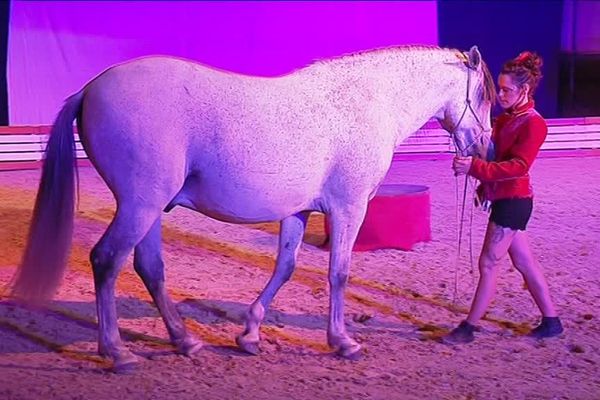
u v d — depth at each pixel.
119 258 5.33
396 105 5.97
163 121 5.22
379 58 5.94
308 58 15.54
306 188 5.63
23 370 5.48
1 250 8.59
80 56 14.87
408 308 7.14
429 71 6.05
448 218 10.53
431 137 15.60
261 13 15.34
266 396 5.18
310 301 7.25
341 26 15.56
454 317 6.97
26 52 14.65
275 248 9.12
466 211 10.95
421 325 6.74
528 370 5.82
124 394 5.12
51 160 5.38
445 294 7.54
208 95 5.33
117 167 5.25
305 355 5.98
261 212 5.58
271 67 15.47
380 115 5.82
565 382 5.61
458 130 6.24
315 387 5.36
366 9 15.55
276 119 5.46
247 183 5.43
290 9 15.38
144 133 5.19
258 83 5.55
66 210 5.39
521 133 6.08
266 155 5.43
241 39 15.34
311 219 10.45
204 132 5.31
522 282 7.93
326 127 5.61
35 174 13.69
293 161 5.50
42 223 5.38
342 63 5.84
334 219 5.81
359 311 7.02
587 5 17.38
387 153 5.89
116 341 5.50
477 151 6.29
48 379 5.34
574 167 14.51
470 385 5.50
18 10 14.52
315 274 8.09
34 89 14.75
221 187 5.43
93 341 6.09
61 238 5.39
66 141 5.38
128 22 14.95
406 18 15.70
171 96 5.26
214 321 6.66
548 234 9.77
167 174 5.25
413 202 8.98
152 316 6.69
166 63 5.38
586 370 5.85
